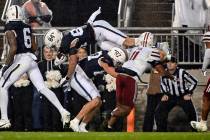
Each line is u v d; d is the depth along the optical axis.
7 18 34.19
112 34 34.59
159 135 29.42
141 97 37.69
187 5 41.19
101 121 35.09
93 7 46.47
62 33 35.53
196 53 39.91
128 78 33.84
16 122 34.75
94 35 34.47
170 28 38.75
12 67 34.06
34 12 40.22
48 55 34.78
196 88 38.50
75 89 34.12
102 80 34.97
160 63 34.22
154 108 34.75
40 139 29.16
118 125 34.38
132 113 34.47
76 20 46.28
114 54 34.03
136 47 34.31
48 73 34.59
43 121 34.66
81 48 34.19
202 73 38.66
